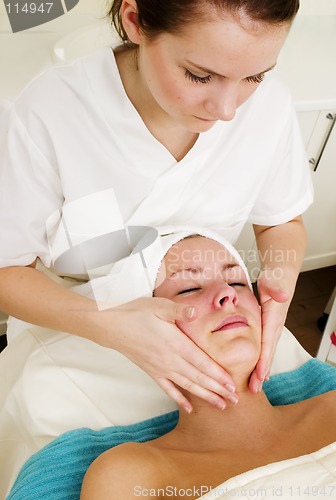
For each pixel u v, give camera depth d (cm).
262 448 92
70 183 90
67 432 92
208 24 60
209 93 69
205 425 93
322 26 172
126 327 86
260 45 62
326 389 110
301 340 184
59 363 104
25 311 91
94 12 146
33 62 129
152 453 85
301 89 140
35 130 84
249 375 93
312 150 152
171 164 93
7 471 110
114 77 84
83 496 78
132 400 103
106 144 89
